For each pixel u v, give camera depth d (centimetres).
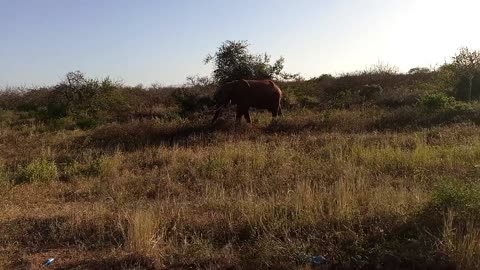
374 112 1728
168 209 698
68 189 888
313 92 2348
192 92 2278
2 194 838
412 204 635
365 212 633
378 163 943
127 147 1332
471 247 500
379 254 529
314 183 775
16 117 2120
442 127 1357
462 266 492
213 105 1998
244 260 543
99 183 909
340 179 764
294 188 784
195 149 1252
